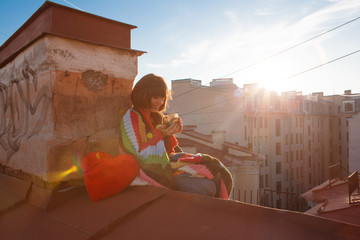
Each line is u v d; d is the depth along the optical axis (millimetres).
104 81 2111
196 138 24859
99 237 1312
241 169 23516
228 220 1229
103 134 2096
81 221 1472
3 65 2518
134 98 1959
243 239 1082
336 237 1001
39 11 1949
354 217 7102
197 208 1379
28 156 2064
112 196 1674
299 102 44812
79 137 1955
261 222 1173
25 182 2010
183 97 33344
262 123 36156
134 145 1768
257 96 34906
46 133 1899
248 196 23156
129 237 1257
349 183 8180
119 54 2211
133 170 1729
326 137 51750
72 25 1955
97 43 2049
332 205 8414
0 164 2549
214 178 1889
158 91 1909
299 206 42688
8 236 1480
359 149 24734
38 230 1482
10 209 1833
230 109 31047
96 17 2076
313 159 48031
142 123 1882
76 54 1954
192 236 1160
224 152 23562
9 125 2432
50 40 1830
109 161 1710
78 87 1966
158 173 1694
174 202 1479
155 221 1339
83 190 1892
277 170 38562
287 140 41250
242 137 30578
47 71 1869
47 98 1881
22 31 2223
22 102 2215
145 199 1535
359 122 24766
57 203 1748
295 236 1043
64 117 1890
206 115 32031
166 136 1987
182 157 1865
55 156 1829
